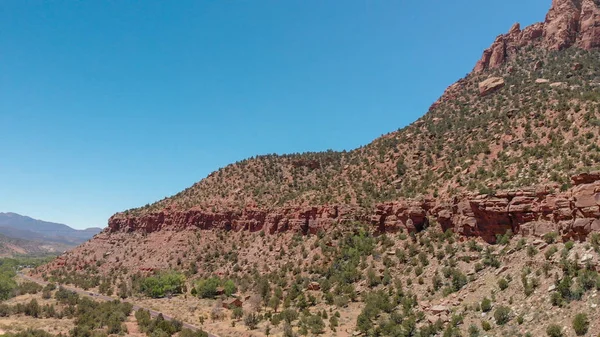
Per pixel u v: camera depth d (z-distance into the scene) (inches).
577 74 4330.7
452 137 4266.7
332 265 3390.7
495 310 1843.0
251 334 2588.6
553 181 2330.2
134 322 3097.9
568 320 1530.5
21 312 3294.8
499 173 2876.5
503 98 4515.3
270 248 4261.8
